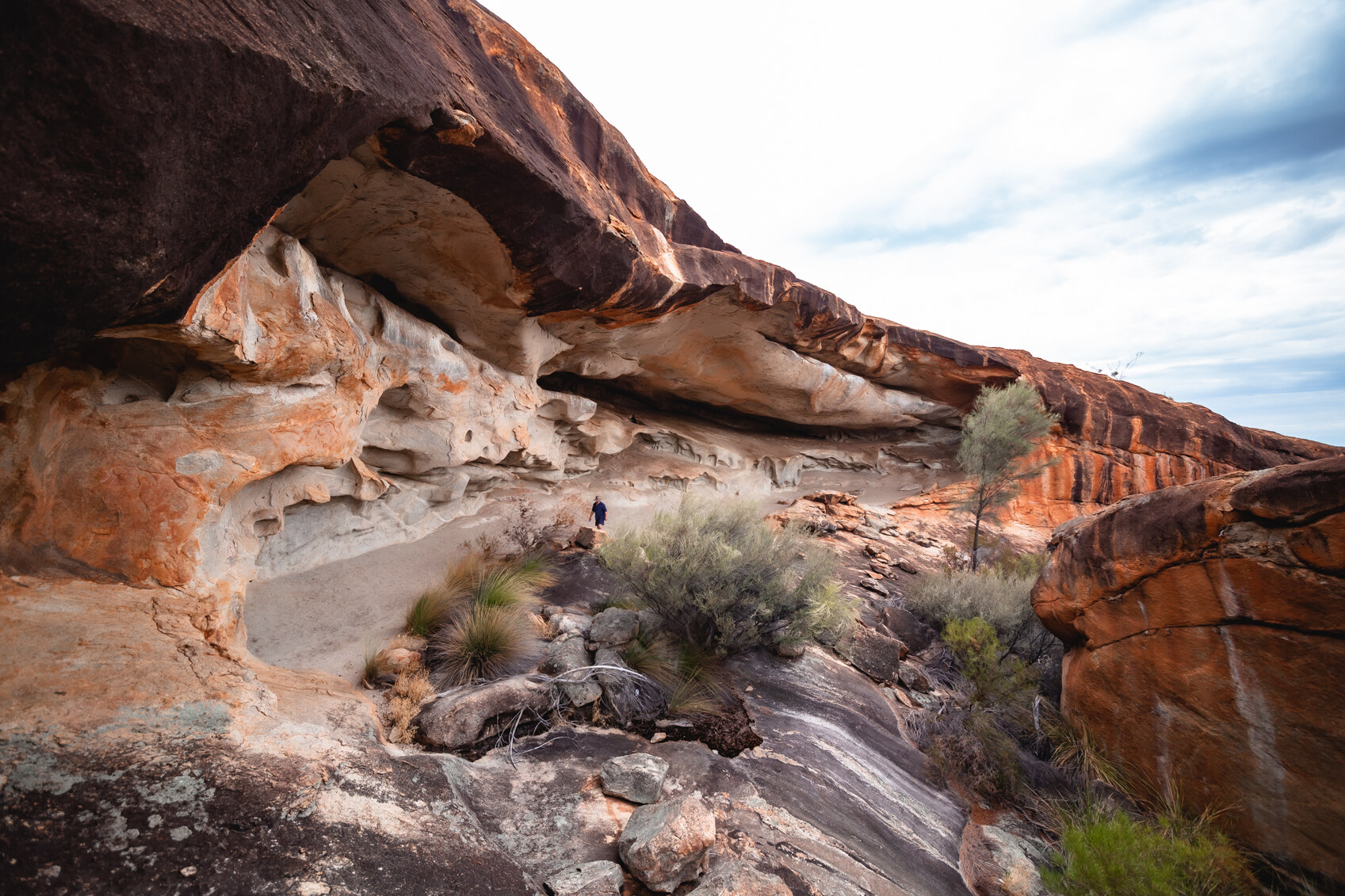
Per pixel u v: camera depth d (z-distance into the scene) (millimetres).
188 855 1761
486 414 8648
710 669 5465
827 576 6738
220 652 3121
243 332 4082
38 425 3240
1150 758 4688
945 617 8375
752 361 14547
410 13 4125
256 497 5074
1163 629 4727
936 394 19812
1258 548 4055
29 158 1512
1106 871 3205
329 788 2350
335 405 5562
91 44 1484
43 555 3061
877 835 3795
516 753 3758
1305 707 3740
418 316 7672
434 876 2145
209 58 1841
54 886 1493
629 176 8172
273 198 2717
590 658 5078
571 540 8727
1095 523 5730
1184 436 19500
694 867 2787
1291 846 3730
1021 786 4895
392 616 5844
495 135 4551
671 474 14172
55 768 1795
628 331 10781
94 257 1838
